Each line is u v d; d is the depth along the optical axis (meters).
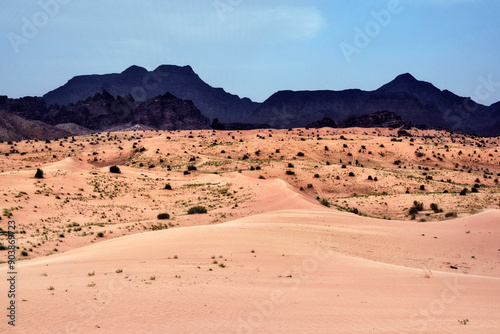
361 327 9.79
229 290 13.57
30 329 9.22
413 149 181.25
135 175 109.00
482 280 17.48
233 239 25.30
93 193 73.25
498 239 31.03
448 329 9.59
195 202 73.56
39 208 53.84
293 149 181.62
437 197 72.00
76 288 13.16
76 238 36.62
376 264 20.66
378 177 105.94
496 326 9.90
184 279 15.01
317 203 65.06
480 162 167.50
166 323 9.99
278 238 26.94
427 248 29.33
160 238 25.84
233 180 93.44
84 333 9.09
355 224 38.84
